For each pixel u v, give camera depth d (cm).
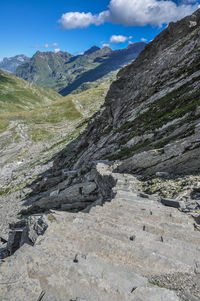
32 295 426
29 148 16612
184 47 4622
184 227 905
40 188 6375
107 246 663
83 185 3056
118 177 2141
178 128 2450
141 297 464
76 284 473
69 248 611
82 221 893
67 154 7506
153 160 2120
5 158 15412
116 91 7106
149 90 4744
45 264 510
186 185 1545
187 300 505
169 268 611
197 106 2417
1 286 433
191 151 1827
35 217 1457
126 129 3994
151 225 888
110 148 4028
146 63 6850
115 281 512
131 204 1237
